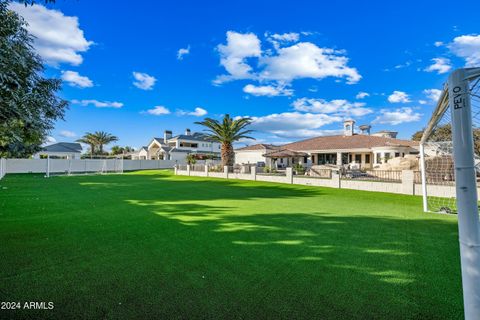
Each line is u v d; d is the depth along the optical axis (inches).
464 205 74.2
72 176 975.6
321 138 1242.0
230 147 968.9
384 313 98.3
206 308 101.8
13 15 186.9
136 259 153.1
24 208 318.3
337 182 586.6
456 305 103.6
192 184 669.9
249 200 400.8
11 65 169.3
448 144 348.5
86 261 149.5
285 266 143.6
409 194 470.9
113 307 102.3
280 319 94.6
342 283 123.2
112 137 1929.1
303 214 292.7
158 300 107.5
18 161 1125.7
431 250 171.6
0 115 175.3
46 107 234.1
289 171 692.1
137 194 466.6
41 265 143.1
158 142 1927.9
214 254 162.2
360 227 233.9
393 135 1245.1
